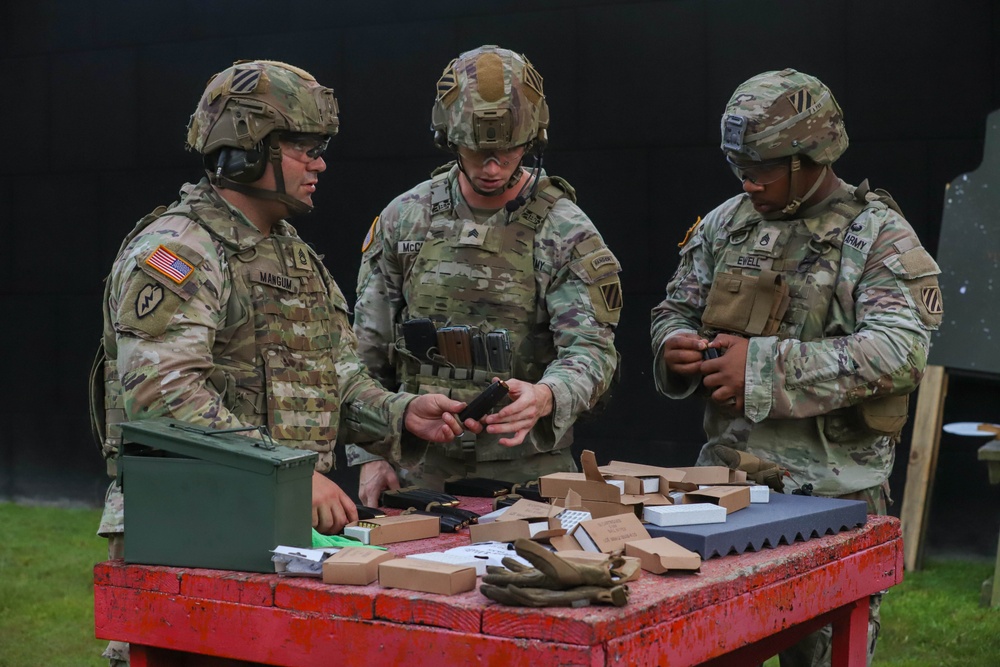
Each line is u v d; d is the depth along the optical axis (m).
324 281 2.49
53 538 5.82
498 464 2.84
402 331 2.97
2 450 6.71
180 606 1.83
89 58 6.37
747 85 2.83
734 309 2.88
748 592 1.82
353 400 2.49
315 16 5.86
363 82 5.79
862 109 5.04
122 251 2.22
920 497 4.98
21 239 6.61
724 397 2.81
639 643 1.57
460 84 2.68
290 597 1.73
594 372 2.70
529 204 2.86
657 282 5.35
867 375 2.71
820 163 2.81
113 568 1.88
